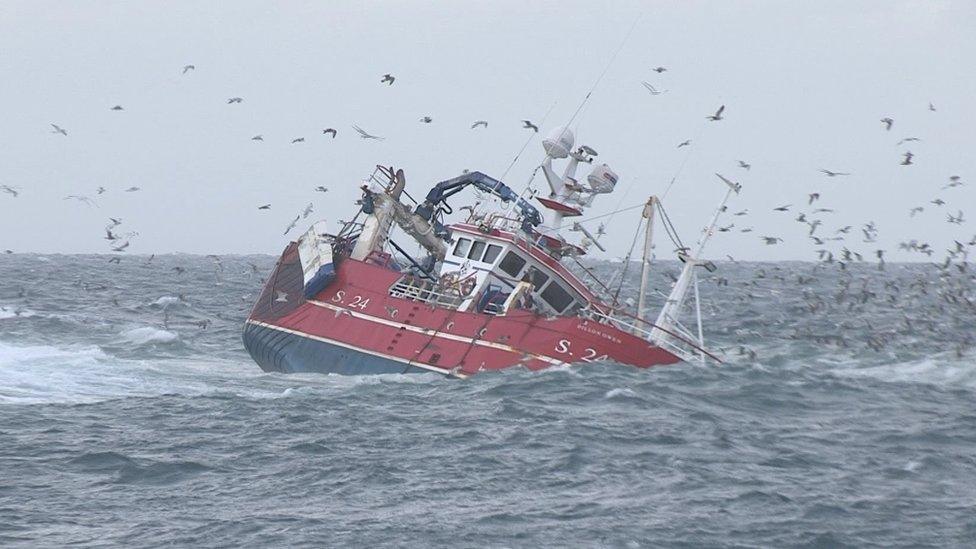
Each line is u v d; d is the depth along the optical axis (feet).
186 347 636.48
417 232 597.52
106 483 312.09
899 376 564.71
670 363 513.04
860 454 372.38
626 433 386.32
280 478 320.09
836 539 276.21
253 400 435.53
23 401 423.23
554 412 416.26
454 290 524.52
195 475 321.73
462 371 490.49
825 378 523.70
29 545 258.37
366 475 323.98
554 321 497.87
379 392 458.09
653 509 296.51
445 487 314.35
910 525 288.71
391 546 263.08
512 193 572.92
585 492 312.50
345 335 527.40
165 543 261.65
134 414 400.88
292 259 590.55
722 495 311.68
